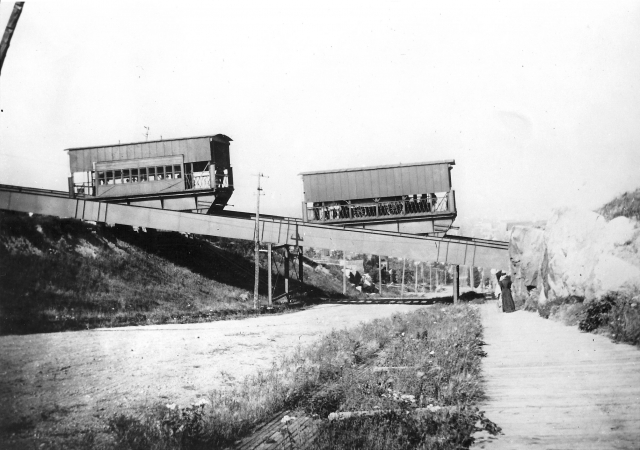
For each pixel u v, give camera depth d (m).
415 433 7.78
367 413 8.91
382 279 104.38
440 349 13.98
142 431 8.79
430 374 11.10
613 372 9.71
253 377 13.60
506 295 24.27
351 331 22.06
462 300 40.75
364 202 38.81
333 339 19.59
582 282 17.31
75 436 8.85
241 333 23.86
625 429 7.10
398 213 38.16
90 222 36.88
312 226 39.09
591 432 7.11
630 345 11.90
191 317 30.73
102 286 31.00
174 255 43.22
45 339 19.78
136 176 37.50
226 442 8.66
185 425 8.83
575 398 8.52
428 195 38.00
